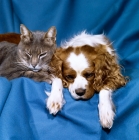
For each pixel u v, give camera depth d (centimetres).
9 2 130
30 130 87
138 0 120
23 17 130
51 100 86
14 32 128
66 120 87
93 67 89
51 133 87
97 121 85
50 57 101
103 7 124
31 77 97
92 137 85
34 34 104
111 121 83
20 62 101
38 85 89
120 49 122
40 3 128
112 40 120
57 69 93
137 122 86
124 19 122
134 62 117
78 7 126
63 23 126
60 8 126
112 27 123
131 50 123
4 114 82
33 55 99
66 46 96
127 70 108
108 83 92
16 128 83
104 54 92
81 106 87
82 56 89
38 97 88
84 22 126
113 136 87
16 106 85
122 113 87
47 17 128
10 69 101
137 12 121
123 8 122
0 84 86
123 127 87
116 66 94
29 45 100
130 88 88
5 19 131
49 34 102
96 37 101
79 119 85
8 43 115
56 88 88
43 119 87
